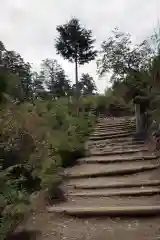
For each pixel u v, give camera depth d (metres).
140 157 6.33
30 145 3.49
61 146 6.29
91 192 4.59
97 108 15.32
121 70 16.28
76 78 34.12
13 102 3.73
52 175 4.36
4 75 4.07
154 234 3.00
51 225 3.34
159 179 4.89
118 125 11.07
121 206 3.80
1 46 7.92
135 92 8.26
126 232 3.10
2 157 3.17
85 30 34.75
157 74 7.11
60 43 34.62
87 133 9.73
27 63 15.82
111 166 6.09
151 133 7.66
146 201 4.05
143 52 15.91
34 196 3.34
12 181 2.94
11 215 2.71
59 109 9.05
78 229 3.25
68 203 4.14
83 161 6.65
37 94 9.59
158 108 7.15
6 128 3.23
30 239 2.94
